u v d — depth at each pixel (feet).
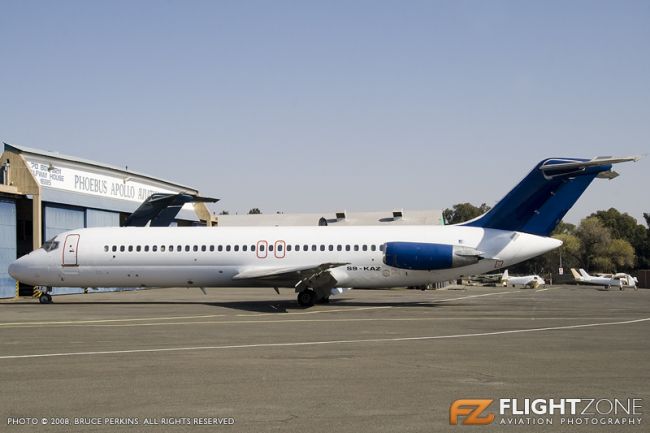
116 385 36.17
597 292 175.32
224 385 36.04
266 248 101.65
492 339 56.65
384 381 37.11
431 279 98.58
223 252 102.37
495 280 249.14
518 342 54.49
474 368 41.42
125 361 44.34
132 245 104.88
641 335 59.93
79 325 69.51
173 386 35.81
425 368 41.37
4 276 122.52
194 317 79.15
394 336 58.80
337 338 57.21
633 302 116.57
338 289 101.50
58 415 29.66
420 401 32.22
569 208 95.86
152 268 104.06
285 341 55.11
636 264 384.88
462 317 79.15
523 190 96.32
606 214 427.33
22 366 42.42
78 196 143.84
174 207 146.51
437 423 28.27
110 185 158.20
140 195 171.73
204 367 41.81
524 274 380.58
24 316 81.61
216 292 152.56
